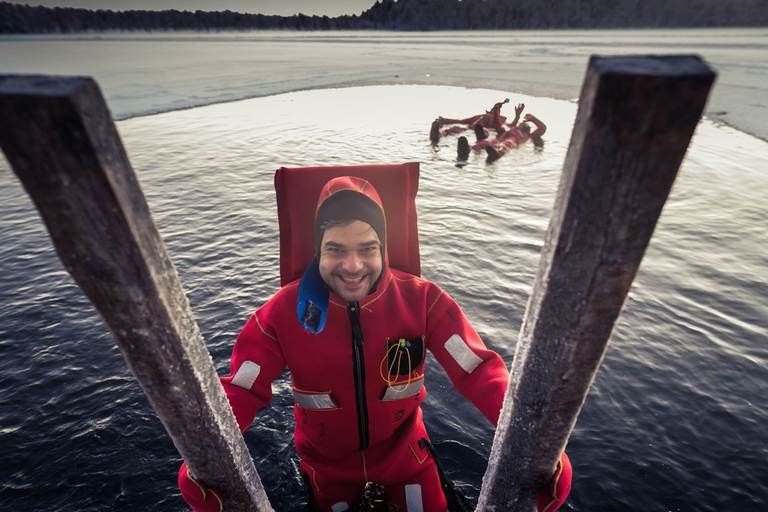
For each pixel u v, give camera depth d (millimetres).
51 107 457
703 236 4781
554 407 813
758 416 2488
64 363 2941
